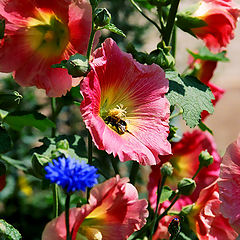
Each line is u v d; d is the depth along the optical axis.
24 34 0.86
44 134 1.48
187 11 0.95
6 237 0.82
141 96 0.86
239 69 3.48
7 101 0.86
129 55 0.85
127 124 0.85
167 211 0.88
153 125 0.85
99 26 0.82
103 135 0.81
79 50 0.83
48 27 0.86
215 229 0.88
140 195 1.05
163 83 0.86
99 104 0.83
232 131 3.01
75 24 0.83
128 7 1.72
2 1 0.84
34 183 1.46
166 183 0.99
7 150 0.86
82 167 0.73
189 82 0.91
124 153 0.82
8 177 1.45
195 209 0.88
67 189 0.72
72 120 1.66
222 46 0.96
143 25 1.73
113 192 0.79
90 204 0.77
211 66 1.01
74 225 0.76
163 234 0.93
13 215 1.41
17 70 0.86
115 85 0.85
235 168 0.85
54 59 0.85
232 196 0.85
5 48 0.86
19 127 0.95
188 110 0.89
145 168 1.61
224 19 0.95
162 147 0.84
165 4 0.92
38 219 1.40
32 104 1.42
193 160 0.97
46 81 0.85
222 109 3.17
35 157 0.80
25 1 0.84
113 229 0.81
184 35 2.86
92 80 0.81
